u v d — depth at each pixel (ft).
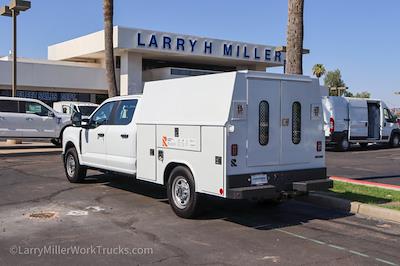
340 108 76.89
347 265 19.53
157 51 123.44
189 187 26.61
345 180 40.01
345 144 77.51
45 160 56.24
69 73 121.19
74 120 37.63
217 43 133.18
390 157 65.72
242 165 25.18
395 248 21.98
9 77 111.86
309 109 28.07
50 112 72.95
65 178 41.93
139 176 31.07
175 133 27.58
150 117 29.94
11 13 79.10
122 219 26.89
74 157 38.75
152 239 22.94
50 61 133.08
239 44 137.49
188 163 26.66
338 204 30.53
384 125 83.35
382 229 25.52
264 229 25.16
